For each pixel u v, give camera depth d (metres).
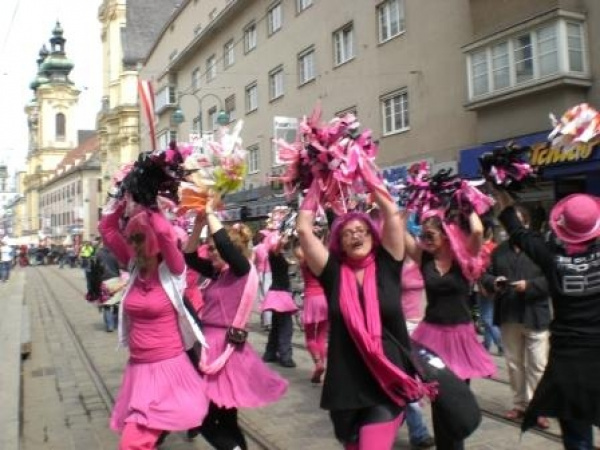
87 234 74.25
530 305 5.35
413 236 5.45
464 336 4.99
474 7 15.32
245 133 29.25
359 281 3.37
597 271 3.44
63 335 11.59
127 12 56.06
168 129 40.31
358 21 20.39
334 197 3.49
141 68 50.62
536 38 13.78
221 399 4.19
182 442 5.42
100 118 63.19
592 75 13.47
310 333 7.15
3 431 5.41
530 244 3.74
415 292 5.89
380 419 3.21
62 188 84.75
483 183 4.13
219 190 4.35
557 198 13.76
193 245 4.61
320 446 5.07
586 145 4.01
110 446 5.36
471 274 4.98
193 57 36.25
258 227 24.75
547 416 3.54
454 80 16.44
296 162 3.46
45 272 39.22
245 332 4.36
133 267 3.92
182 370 3.83
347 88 21.08
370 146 3.44
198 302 5.77
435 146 17.16
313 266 3.47
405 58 18.23
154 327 3.81
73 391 7.27
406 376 3.19
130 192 3.83
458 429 3.50
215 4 33.72
